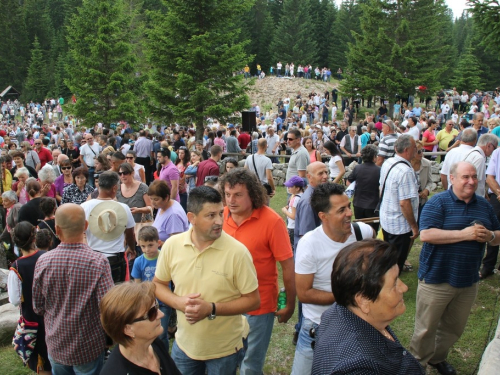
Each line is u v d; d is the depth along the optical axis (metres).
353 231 3.10
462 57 50.59
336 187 2.95
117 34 24.34
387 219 5.00
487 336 4.31
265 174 7.41
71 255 3.03
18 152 8.38
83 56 23.81
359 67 33.41
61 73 56.09
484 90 46.69
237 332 2.88
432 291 3.50
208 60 18.02
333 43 59.44
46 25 66.12
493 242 3.50
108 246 4.53
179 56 18.17
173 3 18.00
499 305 4.86
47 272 3.02
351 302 1.86
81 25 24.62
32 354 3.55
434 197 3.57
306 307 3.07
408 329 4.52
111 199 4.75
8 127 30.17
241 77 18.38
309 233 3.09
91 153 11.49
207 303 2.60
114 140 12.17
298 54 55.00
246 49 58.34
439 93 32.88
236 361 2.90
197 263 2.72
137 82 24.72
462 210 3.45
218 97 18.48
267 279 3.24
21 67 60.31
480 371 2.71
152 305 2.06
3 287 5.50
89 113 22.89
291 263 3.26
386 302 1.79
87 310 3.01
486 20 8.91
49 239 3.81
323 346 1.81
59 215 3.04
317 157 7.61
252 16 61.75
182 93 18.02
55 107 50.09
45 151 11.32
